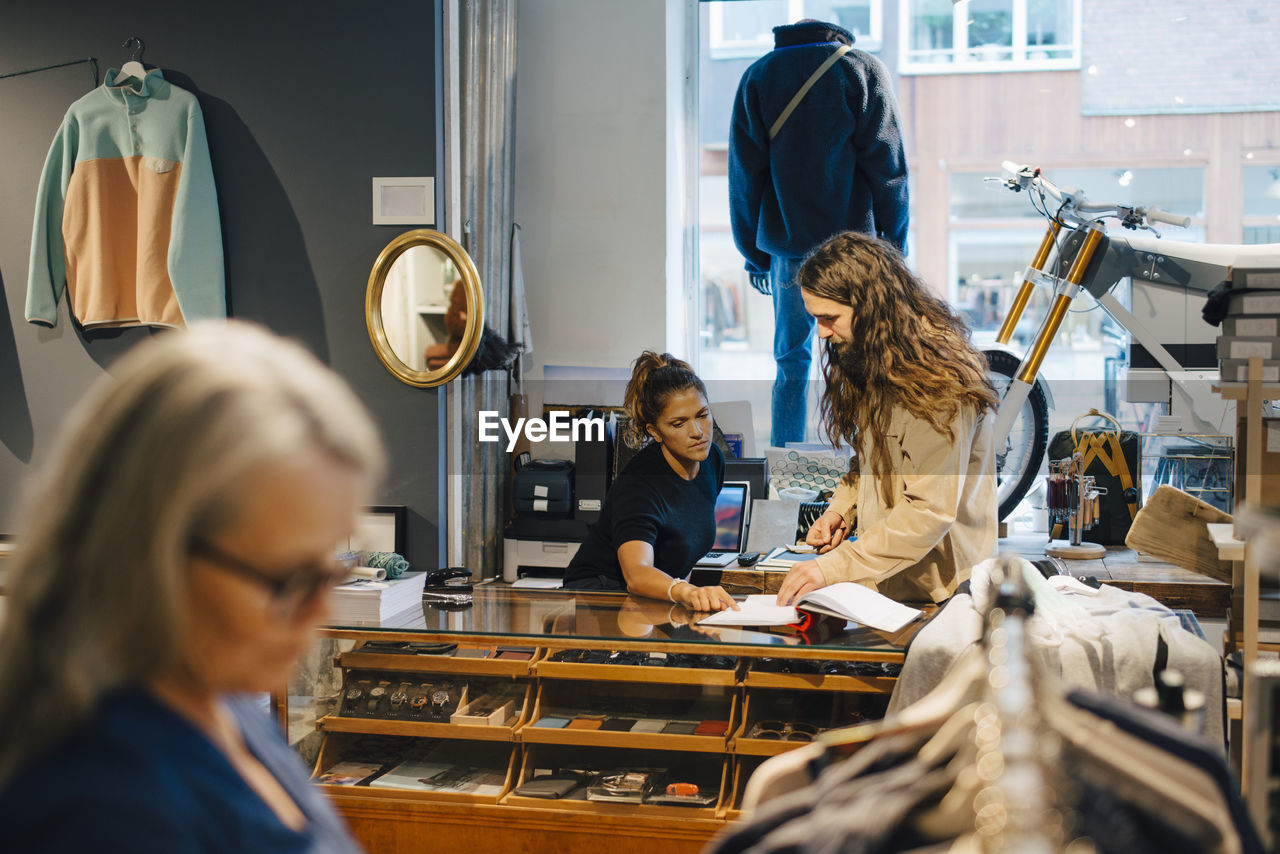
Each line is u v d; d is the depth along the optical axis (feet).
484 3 11.42
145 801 2.18
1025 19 10.89
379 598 8.52
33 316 11.75
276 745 3.09
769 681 7.82
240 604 2.38
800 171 11.07
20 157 11.96
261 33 11.48
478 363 11.34
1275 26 10.49
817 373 11.10
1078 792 2.92
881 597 7.74
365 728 8.42
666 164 11.33
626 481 9.16
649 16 11.21
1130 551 10.87
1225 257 10.68
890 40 11.05
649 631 7.80
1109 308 10.95
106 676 2.31
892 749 3.22
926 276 11.27
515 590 9.45
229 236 11.65
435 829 8.09
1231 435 10.76
